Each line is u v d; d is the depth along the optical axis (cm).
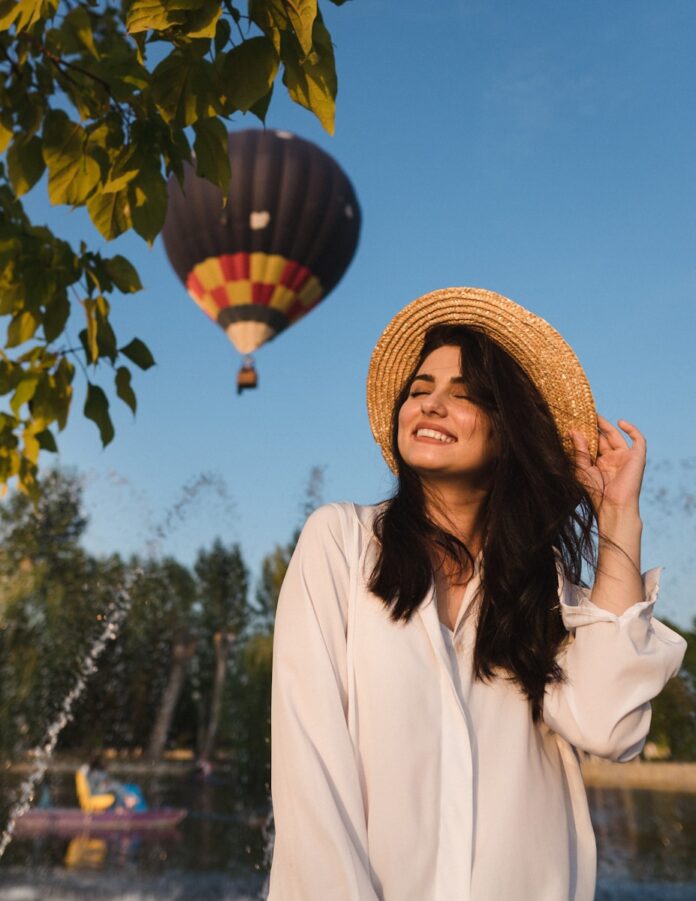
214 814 1502
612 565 159
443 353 181
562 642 160
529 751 146
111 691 2234
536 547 166
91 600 2127
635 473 171
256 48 190
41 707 2147
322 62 191
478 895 130
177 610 2169
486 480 176
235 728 2358
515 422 173
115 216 240
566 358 184
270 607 2211
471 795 135
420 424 173
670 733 1390
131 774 2295
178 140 215
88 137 241
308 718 136
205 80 199
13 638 2156
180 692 2512
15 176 280
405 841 130
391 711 138
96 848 1100
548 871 136
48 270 289
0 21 209
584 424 182
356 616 149
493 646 153
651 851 977
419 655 144
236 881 908
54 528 2303
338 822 125
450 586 164
